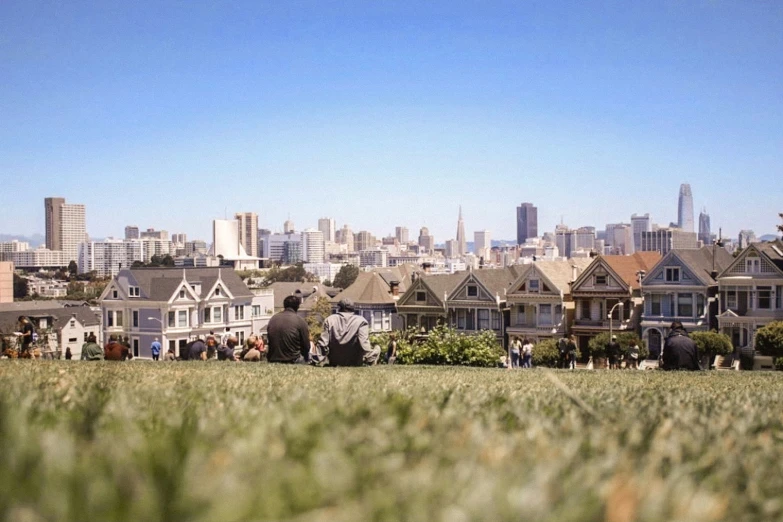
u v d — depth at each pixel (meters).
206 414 3.30
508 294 68.12
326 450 2.06
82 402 3.72
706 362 56.34
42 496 1.39
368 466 1.88
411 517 1.48
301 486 1.64
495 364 39.53
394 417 2.88
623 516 1.55
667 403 4.95
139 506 1.38
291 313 16.45
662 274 61.41
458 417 3.12
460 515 1.47
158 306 78.69
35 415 3.18
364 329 14.74
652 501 1.63
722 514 1.76
